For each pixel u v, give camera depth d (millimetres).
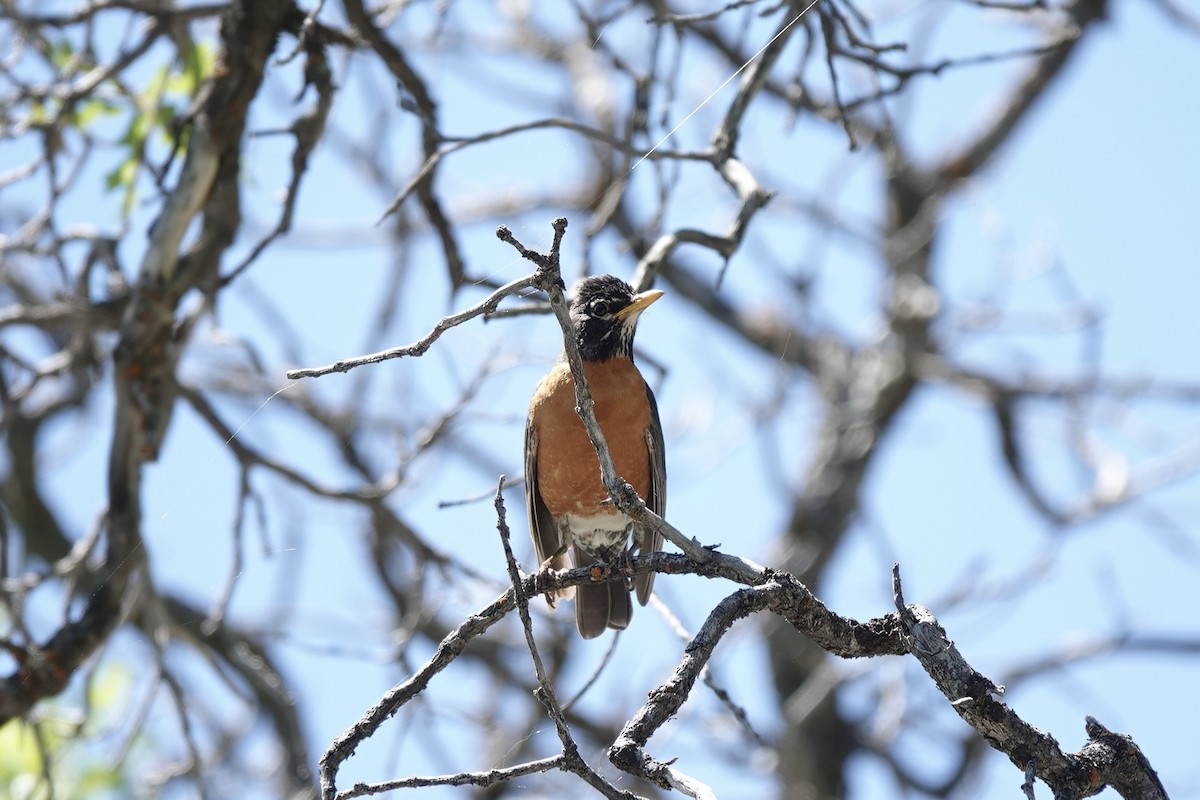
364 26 10492
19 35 11617
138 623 14688
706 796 5547
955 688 6293
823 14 9398
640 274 8953
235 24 10109
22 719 10070
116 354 10227
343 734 6309
